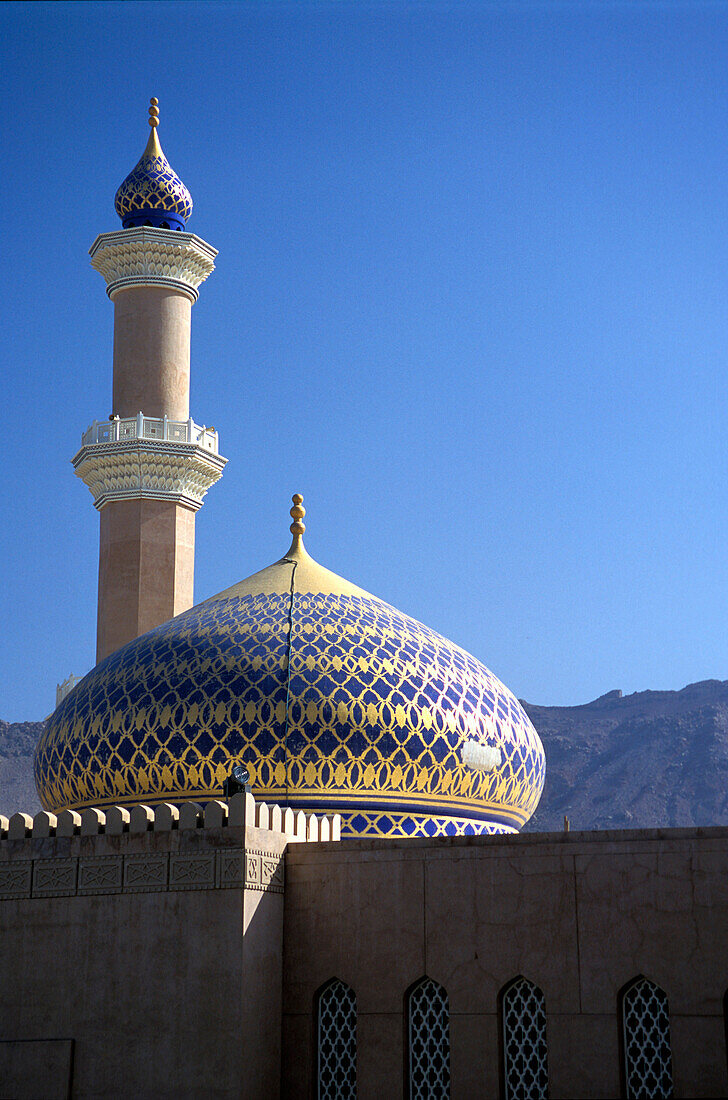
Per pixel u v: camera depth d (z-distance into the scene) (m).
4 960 21.03
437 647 27.03
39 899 21.12
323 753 24.61
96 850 21.00
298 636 25.70
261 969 20.30
